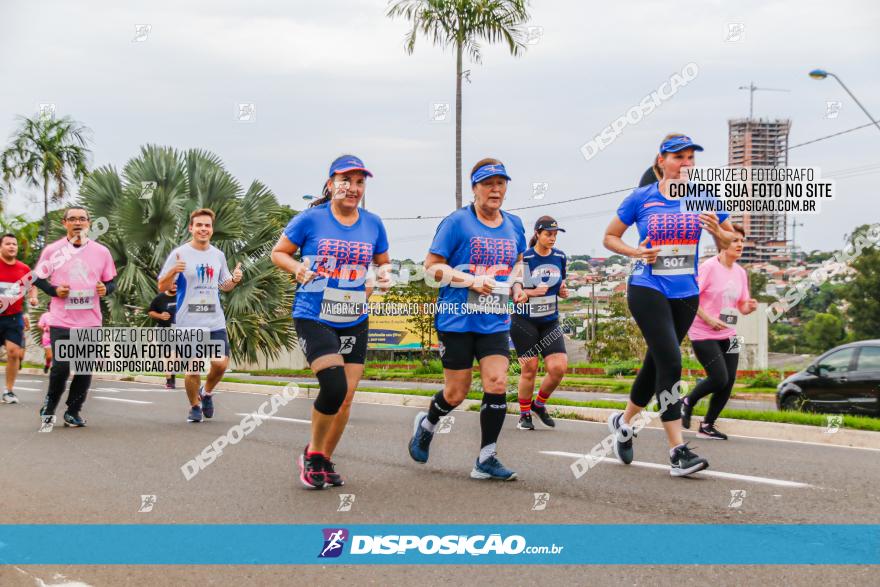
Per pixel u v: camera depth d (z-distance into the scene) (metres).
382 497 5.28
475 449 7.27
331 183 5.64
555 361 8.65
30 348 25.91
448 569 3.86
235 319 19.48
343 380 5.41
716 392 8.14
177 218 19.42
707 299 7.95
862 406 12.38
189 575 3.84
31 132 32.94
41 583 3.76
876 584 3.57
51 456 6.93
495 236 5.86
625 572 3.77
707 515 4.75
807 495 5.26
